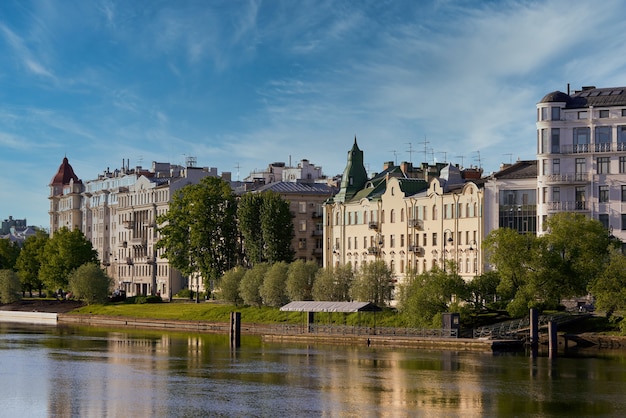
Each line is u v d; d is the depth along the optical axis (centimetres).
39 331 19162
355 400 10031
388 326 15825
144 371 12244
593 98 15850
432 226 18162
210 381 11362
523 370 11788
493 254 14438
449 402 9875
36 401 10088
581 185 15700
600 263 13975
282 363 12912
